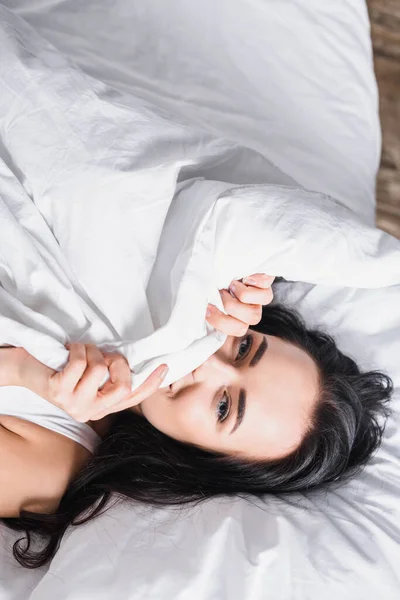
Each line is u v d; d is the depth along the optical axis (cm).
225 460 130
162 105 141
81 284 112
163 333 108
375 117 156
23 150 113
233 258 113
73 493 126
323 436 129
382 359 143
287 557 120
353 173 153
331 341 139
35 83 114
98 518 123
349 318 145
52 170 112
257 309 117
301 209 114
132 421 134
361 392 136
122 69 140
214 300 114
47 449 123
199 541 119
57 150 112
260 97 147
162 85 142
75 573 113
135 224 112
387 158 175
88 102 115
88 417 107
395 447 139
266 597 117
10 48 116
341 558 121
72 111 114
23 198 112
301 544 122
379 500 133
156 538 119
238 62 146
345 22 152
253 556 118
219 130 143
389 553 127
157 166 112
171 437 131
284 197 115
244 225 112
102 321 110
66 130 113
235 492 132
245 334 128
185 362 113
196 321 111
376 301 146
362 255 116
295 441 128
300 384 127
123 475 130
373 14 176
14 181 112
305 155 149
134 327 111
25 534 124
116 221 112
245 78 146
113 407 110
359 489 133
